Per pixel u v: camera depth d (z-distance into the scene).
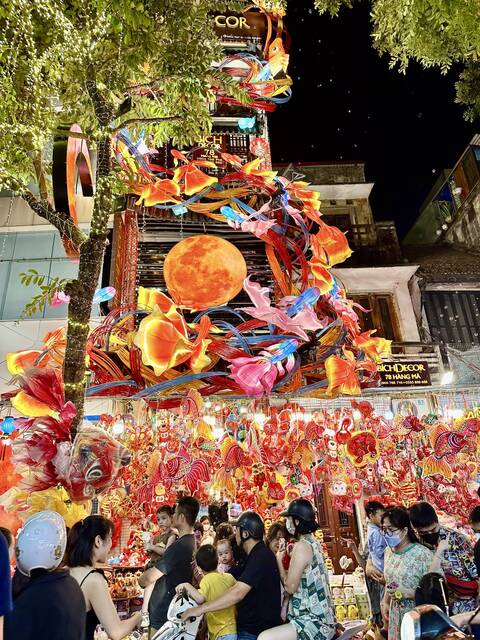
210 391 6.23
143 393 5.85
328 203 14.34
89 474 3.81
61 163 5.90
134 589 6.81
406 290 12.90
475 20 5.64
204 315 5.93
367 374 7.05
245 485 7.12
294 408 7.01
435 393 7.54
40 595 2.27
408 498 7.10
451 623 2.06
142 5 4.33
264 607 3.73
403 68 7.18
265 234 7.75
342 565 7.28
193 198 8.20
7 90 4.62
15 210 10.86
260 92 10.01
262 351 5.84
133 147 6.79
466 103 8.76
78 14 4.82
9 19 4.30
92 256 4.38
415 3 5.83
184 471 6.20
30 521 2.52
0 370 9.56
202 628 4.19
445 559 4.20
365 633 5.55
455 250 15.16
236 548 5.09
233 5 4.94
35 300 4.50
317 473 7.24
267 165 10.53
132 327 7.52
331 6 7.09
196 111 5.20
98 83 4.78
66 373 4.19
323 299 7.25
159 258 9.23
